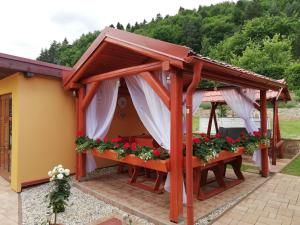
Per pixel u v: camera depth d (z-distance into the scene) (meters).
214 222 3.43
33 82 5.00
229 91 5.98
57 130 5.41
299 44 28.89
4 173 5.60
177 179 3.36
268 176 5.73
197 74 3.06
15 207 3.98
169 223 3.31
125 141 4.93
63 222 3.44
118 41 3.93
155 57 3.42
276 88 6.07
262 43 28.98
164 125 3.73
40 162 5.11
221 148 4.38
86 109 5.33
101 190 4.64
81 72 4.87
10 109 5.38
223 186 4.71
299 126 14.61
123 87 6.26
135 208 3.79
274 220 3.48
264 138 5.50
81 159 5.25
